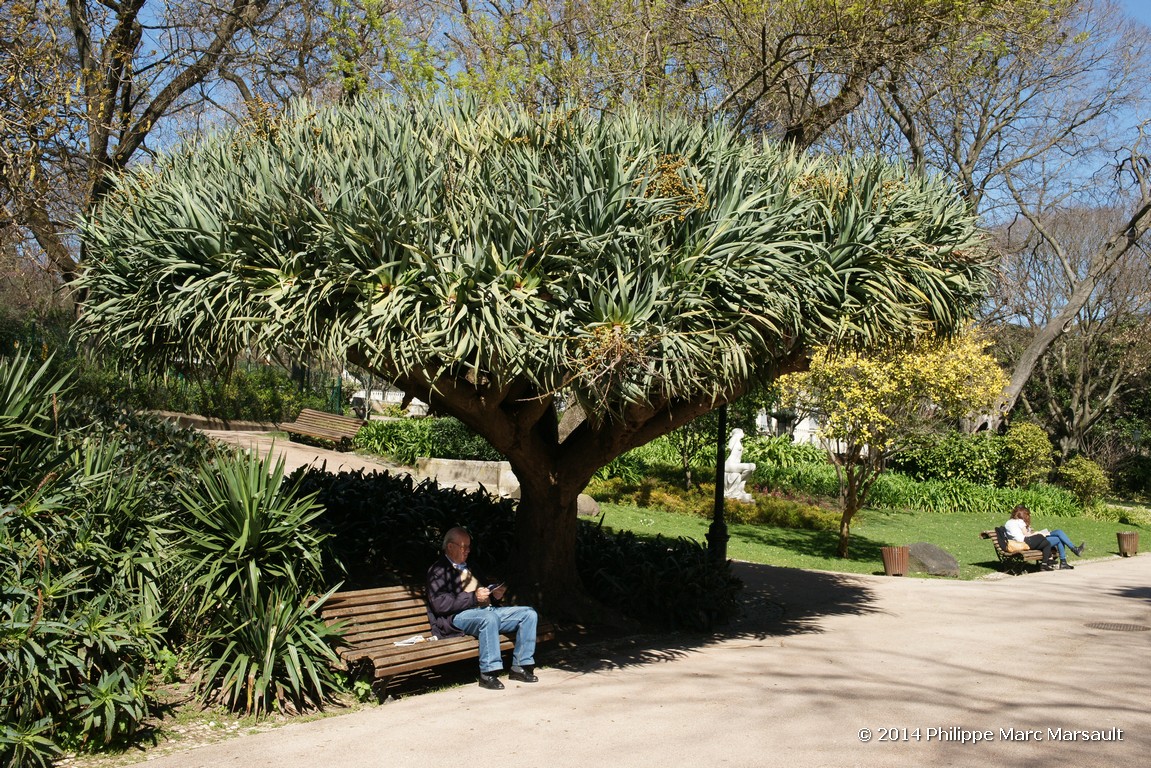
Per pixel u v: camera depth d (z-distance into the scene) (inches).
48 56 386.0
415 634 265.1
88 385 502.9
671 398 291.4
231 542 241.6
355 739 204.1
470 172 263.3
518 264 244.8
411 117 294.0
